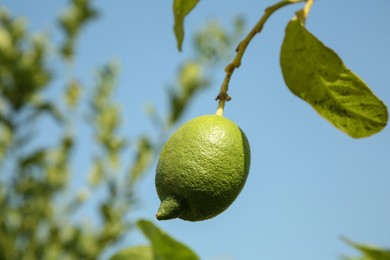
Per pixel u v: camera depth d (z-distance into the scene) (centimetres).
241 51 205
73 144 788
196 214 175
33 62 777
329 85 204
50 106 770
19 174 747
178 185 171
